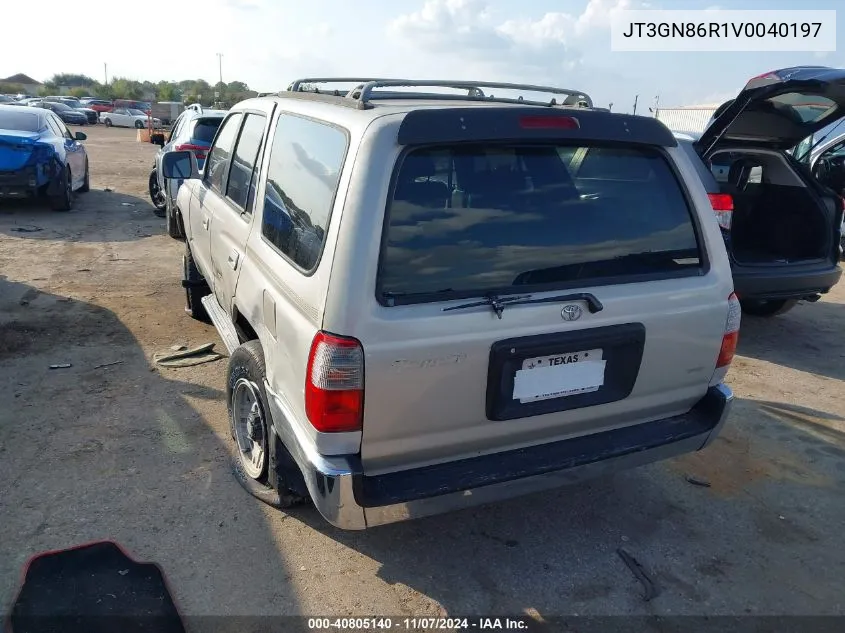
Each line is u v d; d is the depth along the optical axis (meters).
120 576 2.79
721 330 2.93
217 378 4.71
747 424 4.38
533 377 2.55
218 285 4.24
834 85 4.66
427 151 2.43
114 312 6.02
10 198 11.70
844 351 5.83
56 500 3.26
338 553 3.02
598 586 2.89
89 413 4.14
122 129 39.97
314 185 2.69
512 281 2.51
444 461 2.59
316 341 2.31
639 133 2.79
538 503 3.47
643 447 2.82
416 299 2.34
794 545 3.20
